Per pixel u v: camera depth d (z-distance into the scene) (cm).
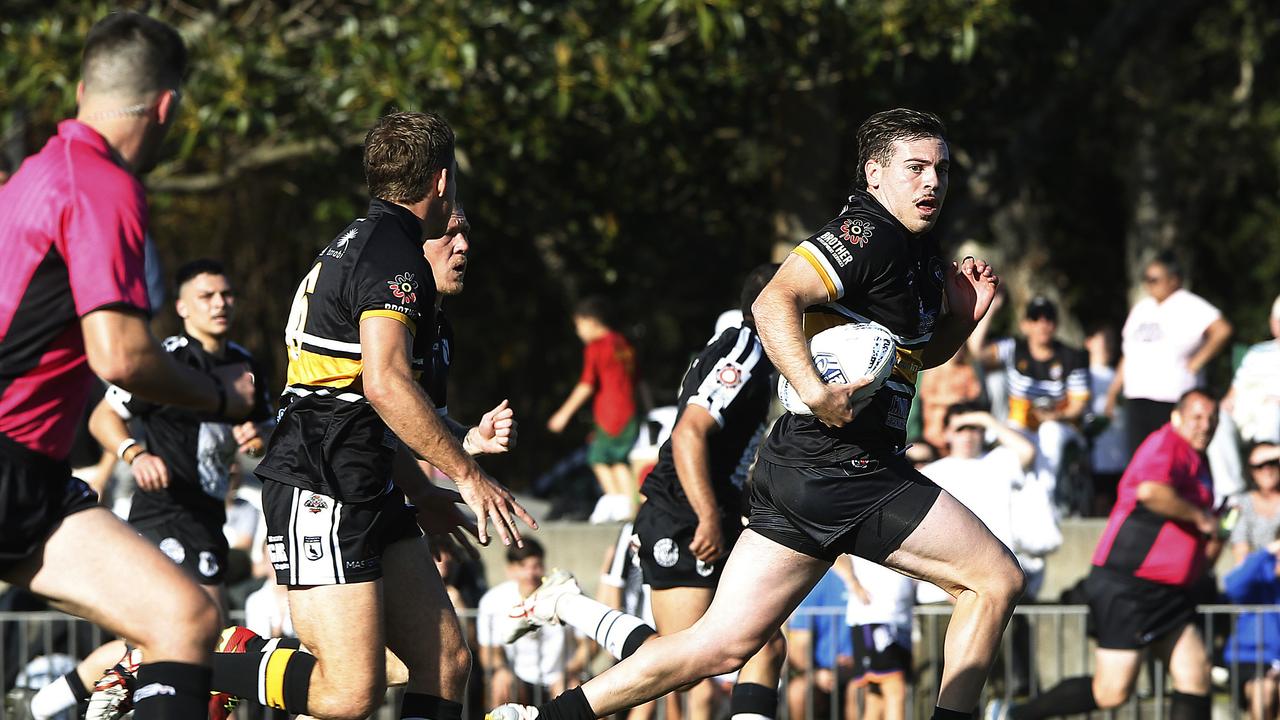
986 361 3431
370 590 1484
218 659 1557
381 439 1496
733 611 1531
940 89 5206
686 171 5219
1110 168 7250
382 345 1402
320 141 4106
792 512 1514
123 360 1173
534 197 5188
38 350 1197
